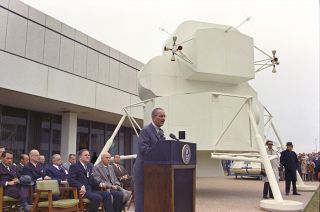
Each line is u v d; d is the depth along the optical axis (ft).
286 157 42.22
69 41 55.62
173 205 15.39
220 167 43.32
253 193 43.57
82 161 26.96
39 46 49.65
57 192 25.94
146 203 16.02
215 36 41.47
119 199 26.91
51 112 62.49
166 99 41.63
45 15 51.03
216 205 32.24
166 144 15.76
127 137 87.51
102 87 62.44
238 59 42.06
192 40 41.81
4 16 44.65
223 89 44.70
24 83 46.62
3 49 44.11
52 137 63.05
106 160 28.14
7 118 55.11
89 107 58.70
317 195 40.42
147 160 16.25
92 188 26.81
